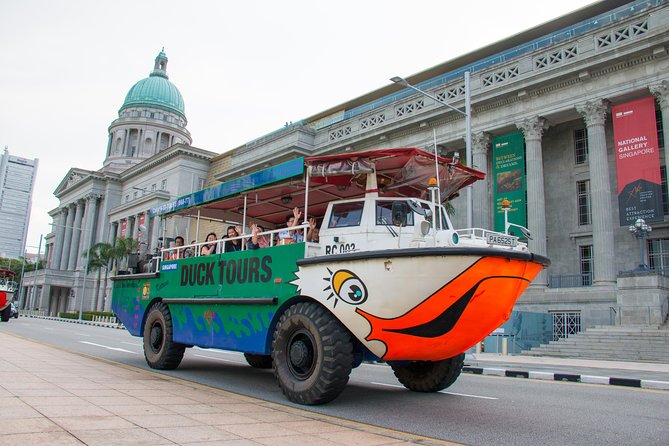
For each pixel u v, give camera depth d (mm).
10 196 179875
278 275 7062
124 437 4086
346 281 6113
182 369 9914
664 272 24875
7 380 6652
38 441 3785
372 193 6934
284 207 9406
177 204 10328
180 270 9336
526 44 30594
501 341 20844
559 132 30109
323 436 4609
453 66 35219
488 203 30297
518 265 5758
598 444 5016
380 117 34438
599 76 25359
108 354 12625
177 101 96375
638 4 26594
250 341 7383
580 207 28922
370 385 8805
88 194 78875
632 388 9727
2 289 29188
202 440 4145
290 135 39125
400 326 5785
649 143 23453
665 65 23406
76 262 80438
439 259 5469
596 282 24141
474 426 5664
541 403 7445
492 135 29906
